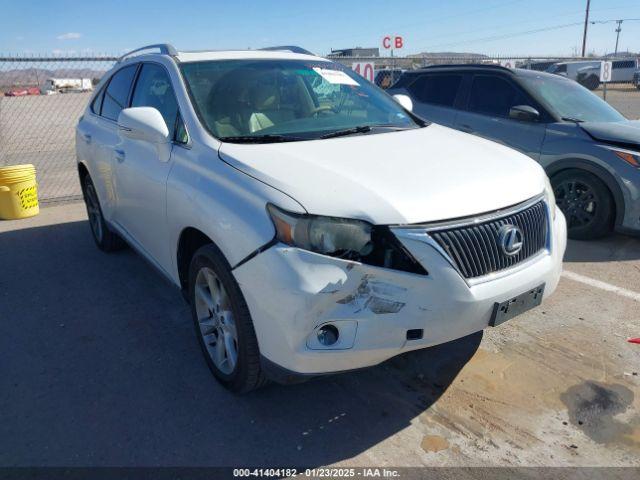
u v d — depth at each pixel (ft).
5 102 63.57
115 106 14.76
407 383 10.16
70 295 14.38
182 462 8.34
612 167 17.10
